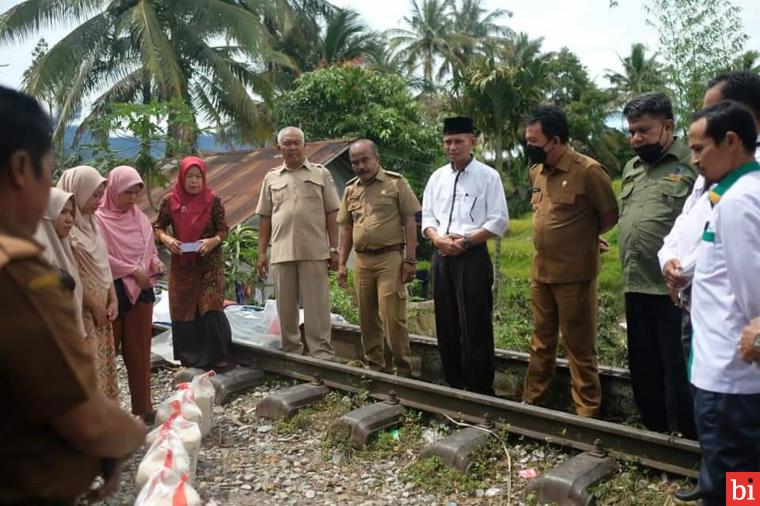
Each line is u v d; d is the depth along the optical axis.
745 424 2.61
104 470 1.66
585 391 4.50
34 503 1.45
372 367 5.70
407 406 4.68
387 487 3.82
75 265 3.67
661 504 3.39
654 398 4.17
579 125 27.11
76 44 16.27
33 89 15.71
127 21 15.84
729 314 2.62
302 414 4.75
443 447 3.94
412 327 9.14
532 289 4.73
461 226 4.90
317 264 5.80
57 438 1.46
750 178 2.55
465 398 4.40
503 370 5.62
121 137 10.05
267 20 22.62
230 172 11.88
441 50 32.53
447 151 4.95
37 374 1.37
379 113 15.22
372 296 5.55
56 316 1.41
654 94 3.88
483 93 12.06
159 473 2.96
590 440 3.88
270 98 18.36
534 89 12.12
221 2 16.80
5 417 1.41
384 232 5.37
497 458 4.01
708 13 8.59
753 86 3.00
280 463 4.16
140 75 17.27
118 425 1.53
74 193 3.90
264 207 5.97
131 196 4.55
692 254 3.04
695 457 3.51
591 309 4.45
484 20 36.34
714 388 2.66
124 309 4.58
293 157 5.73
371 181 5.41
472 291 4.89
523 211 26.53
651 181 3.96
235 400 5.23
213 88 17.41
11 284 1.36
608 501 3.44
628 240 4.02
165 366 6.05
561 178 4.37
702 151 2.67
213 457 4.27
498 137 12.36
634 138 3.93
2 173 1.45
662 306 3.92
